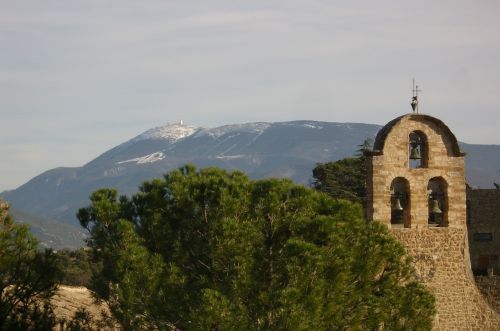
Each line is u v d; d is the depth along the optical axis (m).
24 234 64.31
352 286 65.56
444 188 82.38
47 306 64.94
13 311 63.25
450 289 81.38
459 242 82.06
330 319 61.25
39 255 64.88
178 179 67.69
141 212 68.25
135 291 61.06
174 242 65.62
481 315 81.81
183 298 61.06
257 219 62.66
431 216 95.88
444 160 82.19
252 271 60.94
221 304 56.47
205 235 64.00
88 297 88.75
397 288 70.31
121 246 63.47
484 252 131.12
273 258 61.75
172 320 63.69
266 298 58.59
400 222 91.31
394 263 70.12
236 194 62.97
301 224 61.62
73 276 105.25
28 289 64.00
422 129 81.88
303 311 57.53
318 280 59.47
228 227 60.25
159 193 67.81
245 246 60.91
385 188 80.56
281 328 56.97
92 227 67.44
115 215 66.88
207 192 63.81
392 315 69.62
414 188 81.38
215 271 62.28
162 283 61.41
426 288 80.38
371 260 67.19
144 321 63.47
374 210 80.19
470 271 83.25
